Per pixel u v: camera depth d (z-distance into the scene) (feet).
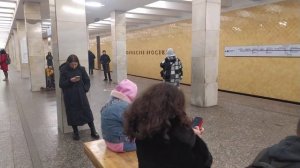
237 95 30.89
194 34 23.70
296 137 4.08
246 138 15.06
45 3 33.73
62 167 11.44
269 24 27.37
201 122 6.90
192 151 5.06
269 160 4.18
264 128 16.94
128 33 59.47
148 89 5.35
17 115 20.49
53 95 29.55
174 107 4.98
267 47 27.81
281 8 25.96
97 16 43.32
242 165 11.52
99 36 75.87
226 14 32.81
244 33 30.50
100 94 30.58
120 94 9.22
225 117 19.83
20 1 32.35
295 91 25.43
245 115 20.45
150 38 50.78
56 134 15.93
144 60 53.72
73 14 16.20
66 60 15.93
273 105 24.54
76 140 14.82
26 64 48.83
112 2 31.76
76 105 14.52
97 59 77.41
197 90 23.98
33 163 11.87
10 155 12.82
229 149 13.41
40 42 33.65
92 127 15.29
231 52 32.58
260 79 29.01
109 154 8.93
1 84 39.99
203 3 22.41
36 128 17.15
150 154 5.13
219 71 34.81
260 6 28.17
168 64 23.35
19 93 31.22
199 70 23.53
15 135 15.78
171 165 4.99
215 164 11.64
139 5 33.68
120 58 40.19
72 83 14.40
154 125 4.88
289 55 25.62
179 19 41.81
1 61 43.19
